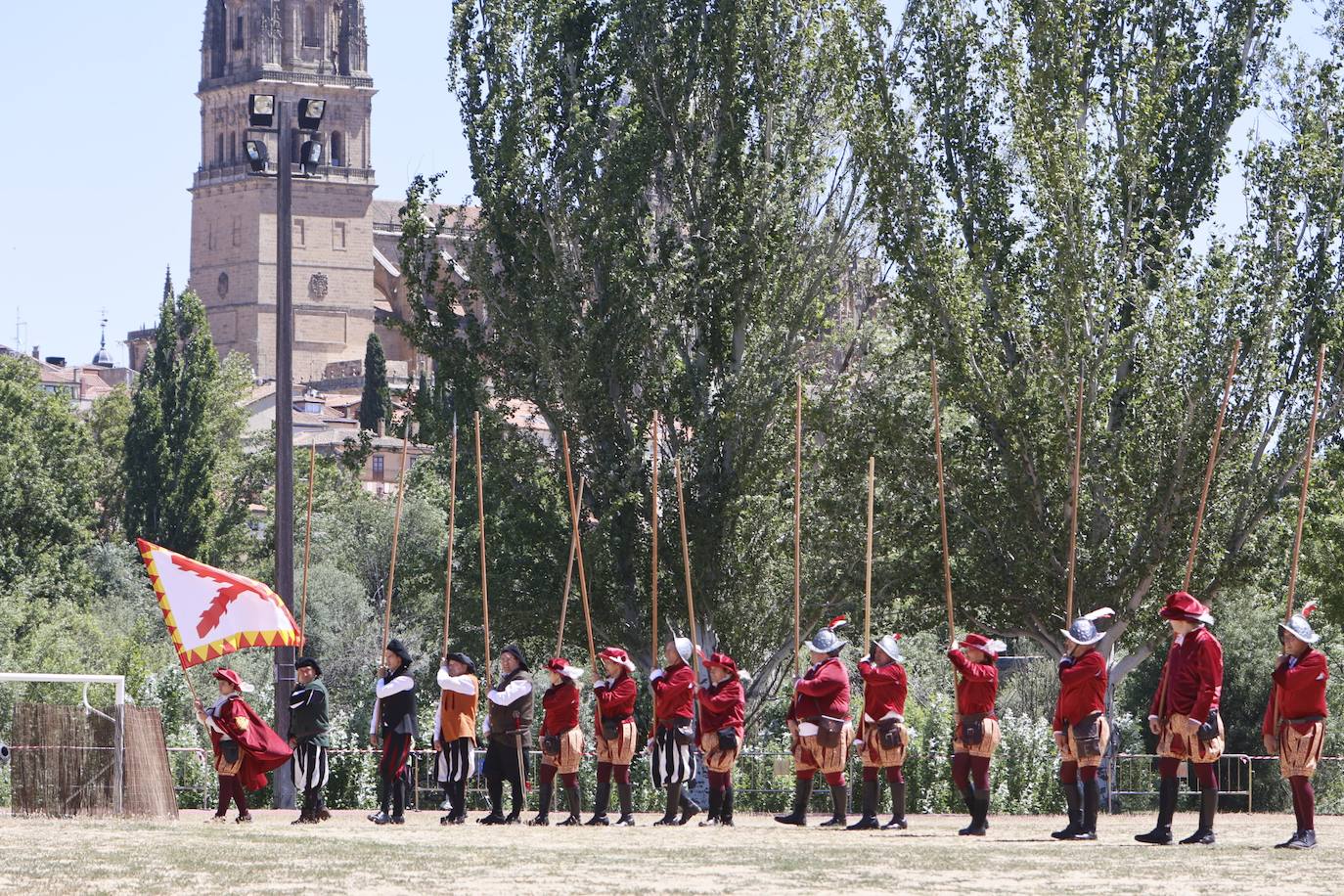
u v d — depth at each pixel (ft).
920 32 314.96
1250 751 412.77
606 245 329.52
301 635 171.53
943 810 252.01
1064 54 296.30
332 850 102.01
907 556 304.71
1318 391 139.13
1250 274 288.10
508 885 82.48
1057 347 286.87
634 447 325.42
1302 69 303.68
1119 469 282.56
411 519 601.62
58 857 95.20
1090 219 289.33
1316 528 290.56
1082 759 123.54
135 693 263.49
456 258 349.41
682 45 341.00
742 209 333.01
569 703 148.77
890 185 301.84
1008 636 320.29
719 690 146.82
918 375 308.40
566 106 347.36
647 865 93.81
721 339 333.62
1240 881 86.89
